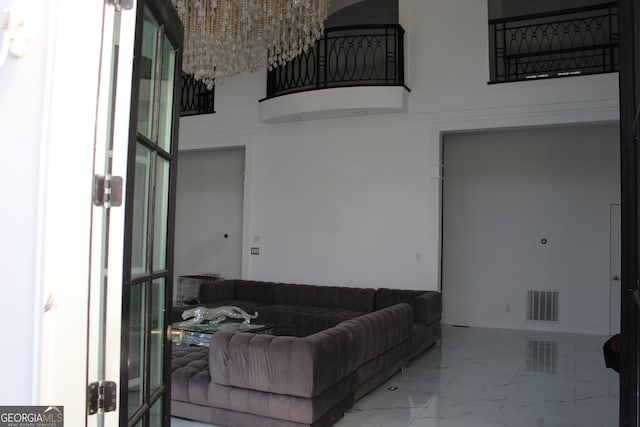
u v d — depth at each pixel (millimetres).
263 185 9047
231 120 9391
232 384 3707
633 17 2260
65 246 1372
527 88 7309
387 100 7707
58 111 1351
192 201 10617
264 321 7164
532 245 8328
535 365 5984
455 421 4125
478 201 8664
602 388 5074
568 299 8094
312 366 3469
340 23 11211
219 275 10250
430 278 7742
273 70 8789
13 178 1338
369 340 4465
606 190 7953
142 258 1860
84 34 1430
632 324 2256
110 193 1496
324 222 8523
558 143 8227
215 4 5652
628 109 2289
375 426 3994
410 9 8031
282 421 3586
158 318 2070
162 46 1973
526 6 10023
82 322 1414
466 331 8133
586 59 9484
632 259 2260
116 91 1534
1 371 1307
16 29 1326
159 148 1969
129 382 1723
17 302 1311
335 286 8070
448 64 7766
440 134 7836
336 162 8477
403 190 7984
